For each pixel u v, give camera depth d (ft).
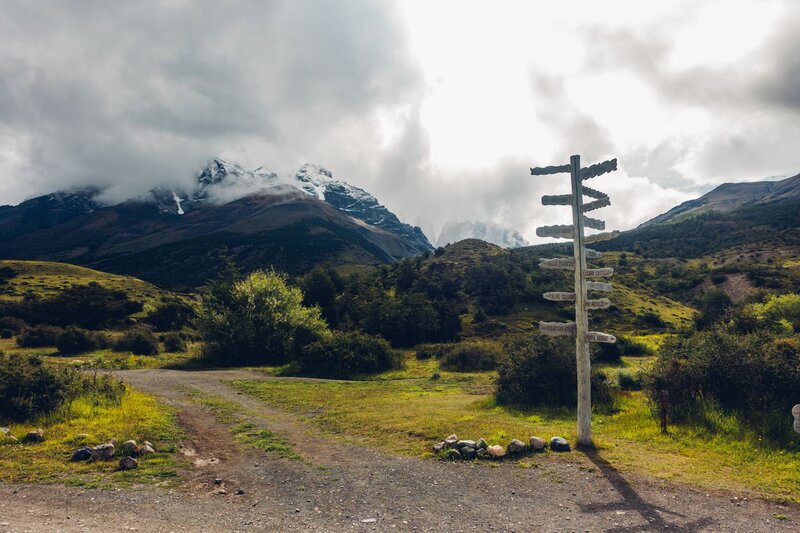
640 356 134.41
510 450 34.86
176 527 22.04
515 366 59.11
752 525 22.06
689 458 32.89
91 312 237.25
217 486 28.84
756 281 305.53
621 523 22.57
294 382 91.76
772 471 29.45
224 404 62.18
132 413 50.06
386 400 65.41
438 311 210.38
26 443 36.83
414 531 21.91
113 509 24.31
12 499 25.43
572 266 38.01
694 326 199.41
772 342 44.34
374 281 271.69
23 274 339.36
